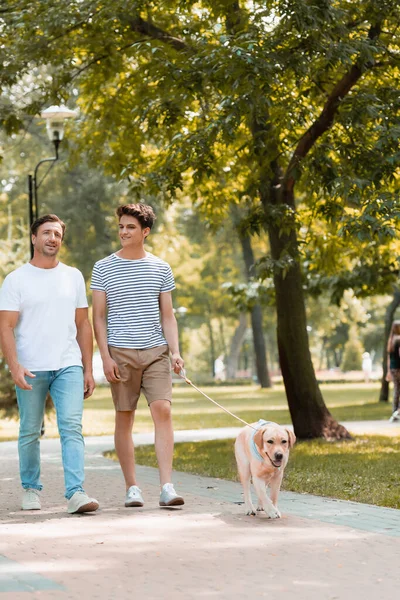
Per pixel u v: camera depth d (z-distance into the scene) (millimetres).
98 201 49844
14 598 5020
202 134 13445
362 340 86188
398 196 12938
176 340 8648
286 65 12727
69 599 5020
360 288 27328
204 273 68375
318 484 10094
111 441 18359
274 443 7484
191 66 13328
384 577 5551
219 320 77500
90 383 8414
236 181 18812
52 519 7629
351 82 14453
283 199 15562
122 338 8461
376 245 18828
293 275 15883
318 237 18344
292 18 12398
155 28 15570
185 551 6297
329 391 45969
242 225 15352
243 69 12445
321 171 13547
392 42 14656
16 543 6566
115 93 17719
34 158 49656
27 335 8195
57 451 15812
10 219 43094
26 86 27219
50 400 22484
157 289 8617
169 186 14172
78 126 19203
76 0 14203
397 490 9516
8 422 24422
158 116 13984
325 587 5305
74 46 15383
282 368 16047
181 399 38719
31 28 14438
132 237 8586
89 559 6039
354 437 16375
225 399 37844
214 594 5141
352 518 7758
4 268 37312
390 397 36656
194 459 13414
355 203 13023
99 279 8602
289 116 13711
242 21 13781
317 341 89625
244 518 7684
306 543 6586
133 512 8016
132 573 5648
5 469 12609
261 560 6023
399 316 78750
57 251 8328
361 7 13773
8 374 23547
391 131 12906
